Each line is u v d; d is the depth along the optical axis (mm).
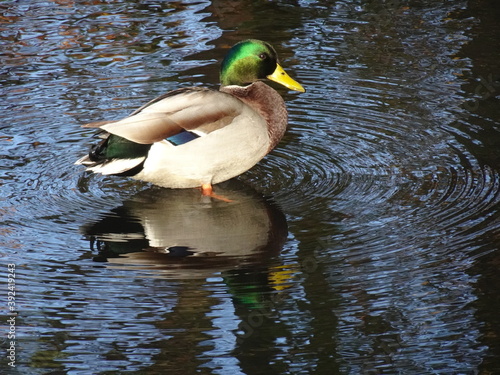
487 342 7797
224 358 7629
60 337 7945
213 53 15625
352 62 15328
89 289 8695
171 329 8062
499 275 8773
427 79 14516
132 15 17609
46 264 9180
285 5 18188
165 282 8844
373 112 13461
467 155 11812
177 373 7457
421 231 9734
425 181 11094
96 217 10383
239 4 18234
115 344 7844
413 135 12602
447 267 8969
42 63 15242
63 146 12438
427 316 8195
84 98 13938
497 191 10680
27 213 10453
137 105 13641
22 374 7434
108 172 10172
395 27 16891
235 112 10617
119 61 15344
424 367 7477
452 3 18188
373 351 7715
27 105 13664
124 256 9383
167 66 15117
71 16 17531
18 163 11875
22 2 18297
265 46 11500
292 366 7527
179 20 17312
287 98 14070
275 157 12109
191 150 10320
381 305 8383
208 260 9281
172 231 9969
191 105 10406
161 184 10789
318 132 12883
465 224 9852
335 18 17438
